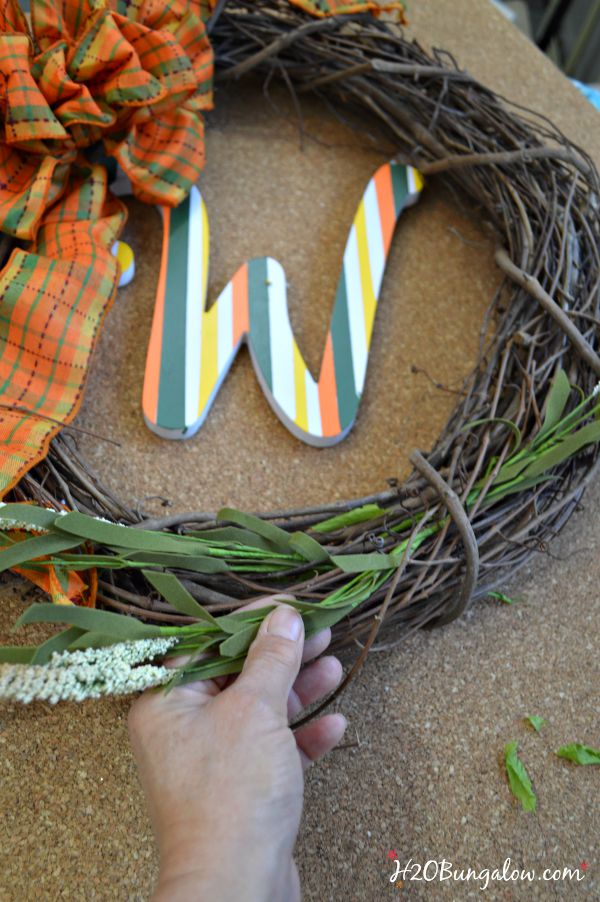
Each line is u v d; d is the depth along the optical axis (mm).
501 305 910
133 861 635
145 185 879
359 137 1036
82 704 689
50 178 814
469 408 767
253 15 974
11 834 637
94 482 713
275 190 986
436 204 990
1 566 548
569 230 844
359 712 710
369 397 857
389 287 930
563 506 729
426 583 654
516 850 664
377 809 673
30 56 809
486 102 937
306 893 640
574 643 754
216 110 1044
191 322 848
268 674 553
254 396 845
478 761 697
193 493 786
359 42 970
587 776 697
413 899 644
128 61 823
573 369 769
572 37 1765
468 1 1191
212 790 516
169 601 570
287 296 913
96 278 791
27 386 743
